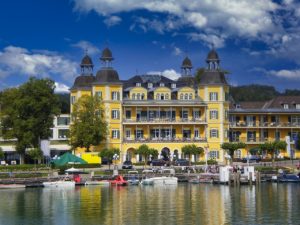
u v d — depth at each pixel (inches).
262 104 7765.8
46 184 4795.8
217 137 6702.8
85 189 4630.9
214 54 6825.8
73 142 6141.7
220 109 6717.5
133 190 4549.7
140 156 6540.4
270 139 7140.8
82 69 6870.1
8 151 6752.0
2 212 3412.9
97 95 6314.0
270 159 6633.9
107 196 4131.4
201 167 5792.3
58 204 3725.4
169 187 4783.5
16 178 4918.8
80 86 6766.7
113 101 6525.6
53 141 7175.2
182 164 6122.1
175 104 6683.1
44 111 6087.6
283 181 5132.9
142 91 6766.7
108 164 6190.9
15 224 3029.0
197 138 6688.0
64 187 4783.5
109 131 6486.2
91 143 6087.6
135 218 3176.7
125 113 6658.5
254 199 3927.2
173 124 6712.6
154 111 6737.2
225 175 4977.9
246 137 7101.4
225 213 3331.7
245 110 7121.1
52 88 6195.9
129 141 6540.4
